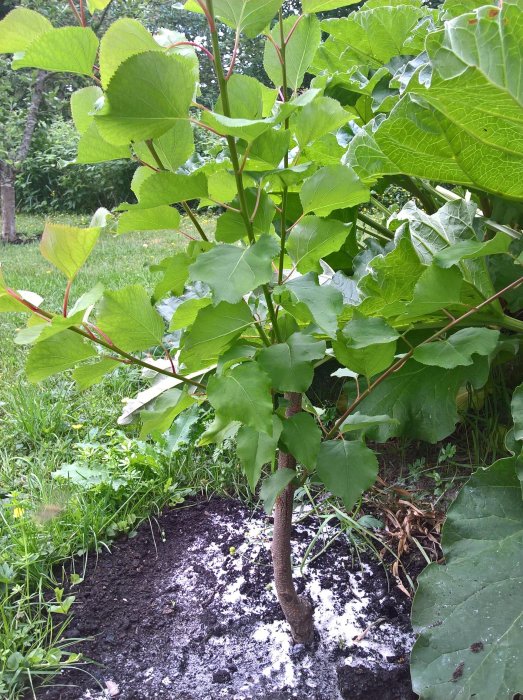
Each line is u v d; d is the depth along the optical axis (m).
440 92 1.18
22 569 1.60
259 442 1.11
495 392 1.97
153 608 1.54
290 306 1.04
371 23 2.21
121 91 0.78
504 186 1.53
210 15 0.86
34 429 2.29
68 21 7.48
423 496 1.84
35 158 10.33
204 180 0.93
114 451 2.03
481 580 1.24
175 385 1.93
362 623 1.47
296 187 1.18
